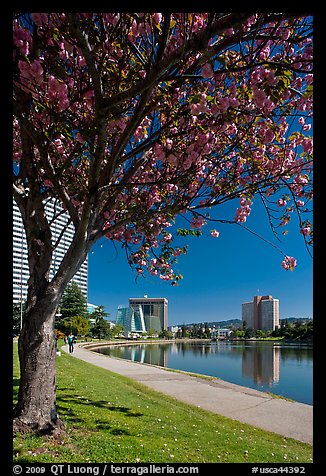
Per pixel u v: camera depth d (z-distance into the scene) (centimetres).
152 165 647
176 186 641
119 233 717
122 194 670
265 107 444
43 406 489
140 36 440
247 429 684
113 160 479
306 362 3075
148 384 1138
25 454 407
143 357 3569
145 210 566
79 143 500
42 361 495
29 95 352
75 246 499
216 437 589
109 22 384
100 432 524
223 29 296
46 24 328
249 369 2456
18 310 4897
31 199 521
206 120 479
